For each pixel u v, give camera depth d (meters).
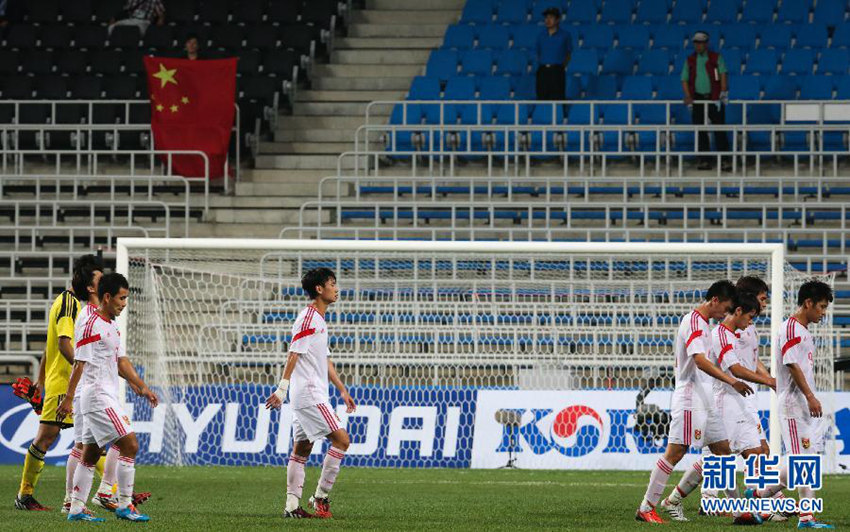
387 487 40.66
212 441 48.28
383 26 86.38
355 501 35.94
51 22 88.62
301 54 82.94
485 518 31.08
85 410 28.75
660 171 73.44
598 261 52.78
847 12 84.12
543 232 68.56
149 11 87.19
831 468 47.34
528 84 77.81
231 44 84.19
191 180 69.88
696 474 30.62
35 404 33.56
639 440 47.88
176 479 43.09
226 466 48.00
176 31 85.06
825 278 48.69
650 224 69.31
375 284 51.25
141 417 47.84
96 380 28.77
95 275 30.17
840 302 62.66
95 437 28.69
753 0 84.88
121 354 29.80
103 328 28.80
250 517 30.59
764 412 46.44
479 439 48.19
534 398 48.50
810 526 28.95
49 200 65.75
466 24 85.44
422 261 54.19
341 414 48.59
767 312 48.53
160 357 48.19
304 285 30.73
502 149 74.69
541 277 53.06
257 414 48.53
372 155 75.56
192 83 72.12
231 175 73.94
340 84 81.56
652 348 49.78
